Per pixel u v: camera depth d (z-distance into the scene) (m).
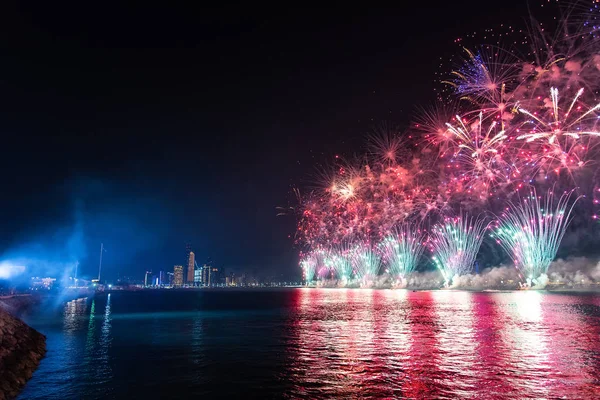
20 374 16.42
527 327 28.44
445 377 15.71
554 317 33.97
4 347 17.89
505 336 24.94
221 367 18.28
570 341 22.72
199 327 34.12
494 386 14.41
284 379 16.00
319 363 18.73
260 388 14.87
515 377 15.51
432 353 20.31
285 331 30.36
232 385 15.30
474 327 29.34
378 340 24.75
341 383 15.27
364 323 34.16
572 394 13.47
